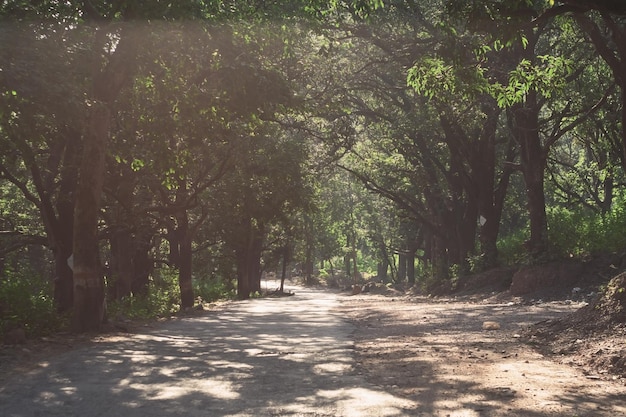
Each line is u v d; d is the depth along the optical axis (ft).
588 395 27.78
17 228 123.03
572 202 165.48
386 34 101.65
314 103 111.75
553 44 104.17
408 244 252.83
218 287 183.62
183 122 70.23
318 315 93.40
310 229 270.87
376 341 51.60
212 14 59.88
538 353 40.73
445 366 36.19
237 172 117.60
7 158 68.18
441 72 46.65
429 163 148.46
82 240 60.08
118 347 47.60
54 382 31.99
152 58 59.41
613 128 107.24
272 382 32.04
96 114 59.41
